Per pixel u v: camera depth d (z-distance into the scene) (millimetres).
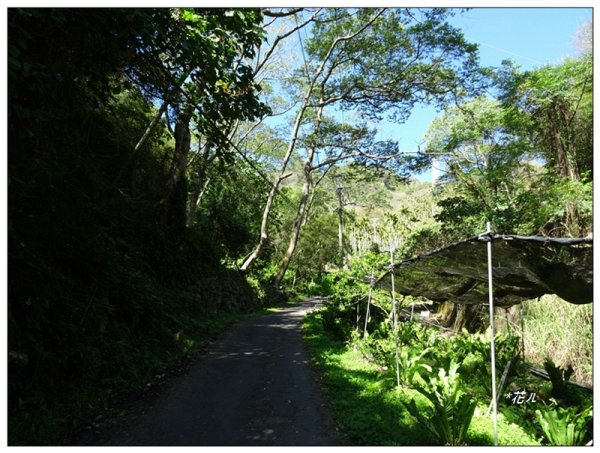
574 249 5285
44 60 5941
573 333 10352
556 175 14406
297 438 4836
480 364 8055
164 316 9555
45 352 5152
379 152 24172
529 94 14453
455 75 19391
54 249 6527
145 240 12883
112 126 11180
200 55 6617
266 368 8352
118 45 6145
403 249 21766
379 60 20938
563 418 5180
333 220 43906
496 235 4734
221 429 5051
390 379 7410
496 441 4691
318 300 31547
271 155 30000
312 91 23734
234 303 18312
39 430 4336
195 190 19641
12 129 4863
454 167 19562
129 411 5496
